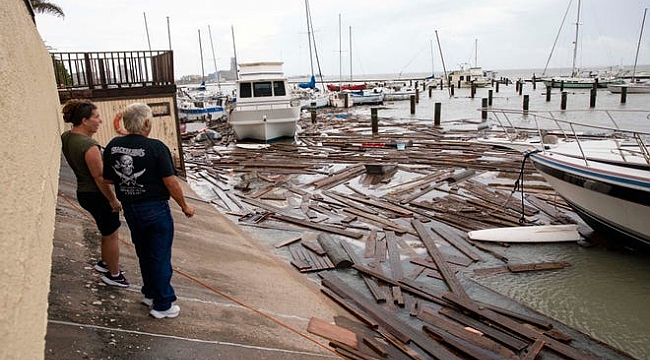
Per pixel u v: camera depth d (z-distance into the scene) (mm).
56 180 5625
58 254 4863
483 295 6934
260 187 14016
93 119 4133
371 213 11000
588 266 7855
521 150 11602
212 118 34312
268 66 24000
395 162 17172
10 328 1686
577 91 56156
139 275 5113
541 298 6836
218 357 3963
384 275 7453
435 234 9531
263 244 9180
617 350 5547
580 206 8992
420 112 40156
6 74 2318
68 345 3467
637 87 48844
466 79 74688
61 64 11703
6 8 2777
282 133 24172
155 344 3869
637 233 8000
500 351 5336
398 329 5652
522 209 10305
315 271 7758
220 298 5184
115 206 4164
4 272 1703
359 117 36688
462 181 14039
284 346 4539
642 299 6750
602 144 10180
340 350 4891
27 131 2766
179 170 13688
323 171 16203
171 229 3971
